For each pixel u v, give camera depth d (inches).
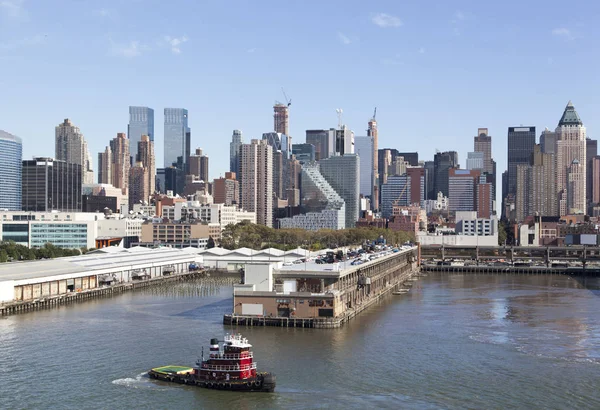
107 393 5561.0
